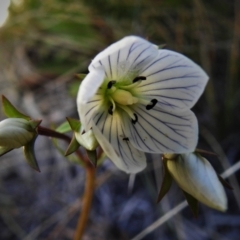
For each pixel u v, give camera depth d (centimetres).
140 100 17
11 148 17
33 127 17
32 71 25
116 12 24
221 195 16
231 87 23
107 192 23
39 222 22
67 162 23
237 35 24
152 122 17
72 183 23
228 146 23
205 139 23
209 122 23
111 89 17
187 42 24
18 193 23
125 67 16
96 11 24
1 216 22
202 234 22
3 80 26
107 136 16
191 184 16
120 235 22
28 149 17
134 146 17
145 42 15
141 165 16
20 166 23
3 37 25
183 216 22
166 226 22
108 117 17
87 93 15
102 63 16
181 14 24
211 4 25
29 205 23
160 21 24
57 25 25
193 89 16
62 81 25
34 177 23
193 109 24
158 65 16
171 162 16
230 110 23
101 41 24
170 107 17
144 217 22
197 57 24
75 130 16
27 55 26
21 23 25
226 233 22
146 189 23
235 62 23
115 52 16
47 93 25
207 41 24
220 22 24
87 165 19
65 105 25
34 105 25
